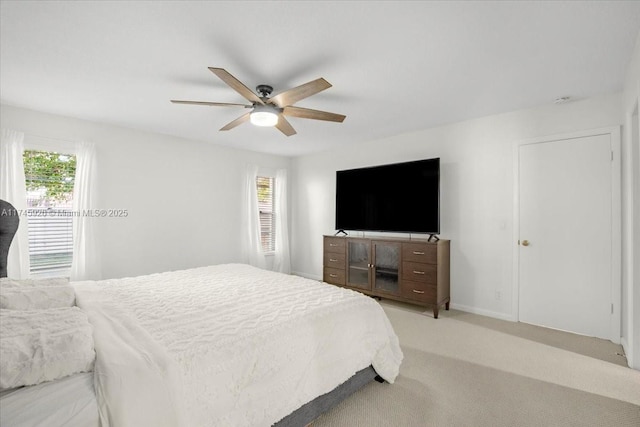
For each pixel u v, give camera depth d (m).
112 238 3.63
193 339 1.32
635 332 2.24
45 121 3.20
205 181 4.53
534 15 1.66
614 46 1.97
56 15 1.65
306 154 5.45
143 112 3.19
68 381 0.97
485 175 3.43
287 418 1.45
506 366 2.29
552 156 3.01
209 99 2.84
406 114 3.32
